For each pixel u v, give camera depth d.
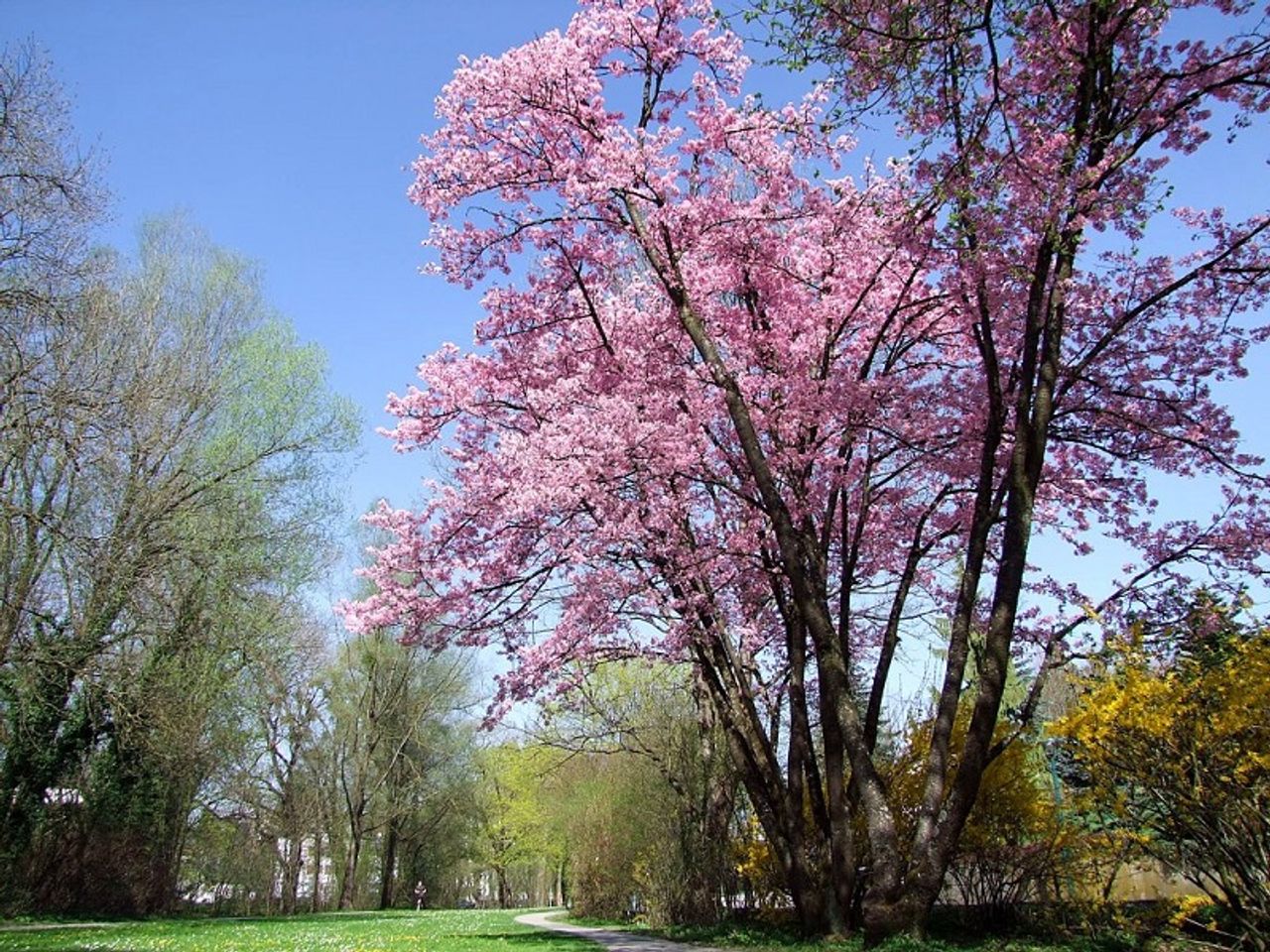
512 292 13.95
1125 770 8.44
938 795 9.62
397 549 14.11
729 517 13.84
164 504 19.12
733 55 12.43
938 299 11.73
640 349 13.19
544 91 12.06
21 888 18.75
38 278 15.09
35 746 18.53
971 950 8.90
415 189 12.85
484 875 65.12
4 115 14.23
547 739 19.22
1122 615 11.84
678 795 17.28
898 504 14.24
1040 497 13.59
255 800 29.59
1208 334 11.77
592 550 12.24
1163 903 9.03
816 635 10.67
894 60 8.41
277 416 21.73
